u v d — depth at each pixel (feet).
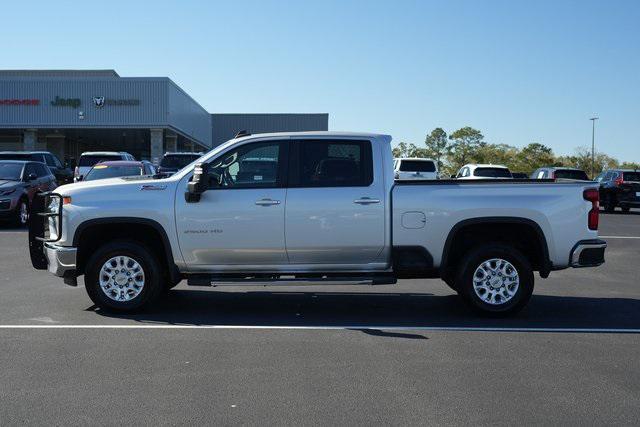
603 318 24.82
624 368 18.38
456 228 24.29
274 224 24.27
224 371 17.85
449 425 14.20
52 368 18.03
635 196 86.94
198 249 24.50
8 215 56.24
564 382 17.10
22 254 41.06
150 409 15.03
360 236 24.34
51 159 86.07
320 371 17.90
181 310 25.85
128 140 188.65
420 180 24.61
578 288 31.48
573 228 24.47
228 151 24.88
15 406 15.23
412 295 29.43
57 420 14.38
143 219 24.40
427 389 16.49
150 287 24.64
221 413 14.80
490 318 24.76
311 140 24.85
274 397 15.84
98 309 25.70
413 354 19.65
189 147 197.98
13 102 148.87
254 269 24.90
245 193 24.39
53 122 149.79
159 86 150.00
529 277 24.41
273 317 24.72
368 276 24.94
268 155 24.81
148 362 18.63
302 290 30.63
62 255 24.57
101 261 24.57
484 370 18.10
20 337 21.31
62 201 24.76
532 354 19.74
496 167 84.58
